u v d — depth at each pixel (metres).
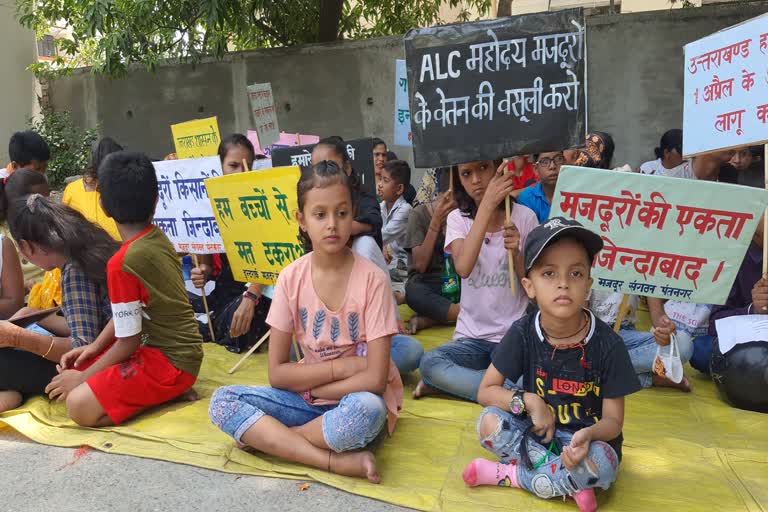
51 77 10.95
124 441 3.06
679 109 8.55
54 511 2.52
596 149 4.24
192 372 3.48
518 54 3.28
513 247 3.30
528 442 2.53
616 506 2.49
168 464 2.87
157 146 10.79
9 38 10.71
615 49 8.60
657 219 3.07
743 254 3.05
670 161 5.81
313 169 2.75
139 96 10.70
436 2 10.77
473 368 3.55
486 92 3.32
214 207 4.00
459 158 3.36
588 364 2.49
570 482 2.42
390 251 5.68
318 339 2.88
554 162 4.20
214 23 8.06
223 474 2.78
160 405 3.50
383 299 2.81
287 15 10.15
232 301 4.59
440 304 4.73
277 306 2.90
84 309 3.35
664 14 8.40
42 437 3.13
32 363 3.45
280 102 10.10
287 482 2.71
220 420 2.84
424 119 3.37
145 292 3.21
